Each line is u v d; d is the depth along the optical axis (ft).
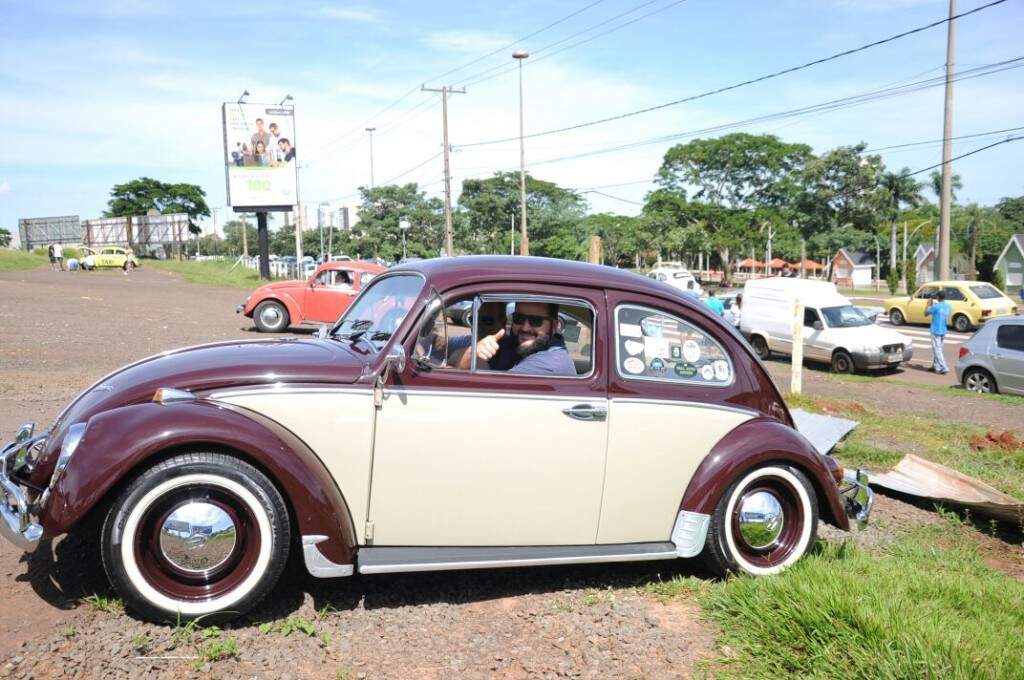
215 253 398.62
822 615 11.17
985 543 17.87
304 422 11.59
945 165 94.22
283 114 146.00
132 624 10.97
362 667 10.44
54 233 250.78
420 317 12.27
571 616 12.30
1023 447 27.89
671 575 14.29
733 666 10.80
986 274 180.14
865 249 317.22
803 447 13.80
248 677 9.96
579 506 12.96
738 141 297.53
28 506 10.77
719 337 13.98
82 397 12.43
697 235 285.23
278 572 11.28
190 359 12.55
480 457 12.32
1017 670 9.96
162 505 10.82
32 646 10.27
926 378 59.16
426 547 12.32
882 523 18.52
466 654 10.97
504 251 290.97
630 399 13.14
